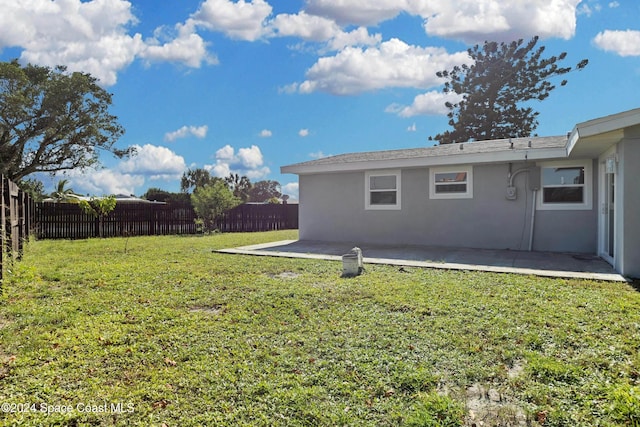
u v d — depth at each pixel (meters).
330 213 13.23
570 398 2.79
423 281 6.50
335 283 6.40
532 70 29.14
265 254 9.96
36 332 4.12
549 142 10.73
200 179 38.31
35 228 14.72
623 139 6.72
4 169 23.66
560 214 10.00
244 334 4.08
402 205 11.98
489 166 10.77
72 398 2.85
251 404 2.77
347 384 3.02
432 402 2.74
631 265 6.74
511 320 4.39
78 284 6.45
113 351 3.64
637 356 3.39
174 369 3.29
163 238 15.70
